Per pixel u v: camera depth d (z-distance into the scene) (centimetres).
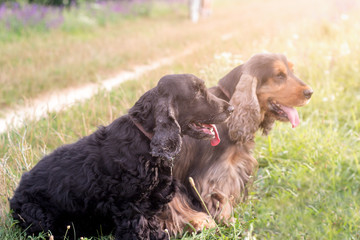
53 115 233
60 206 153
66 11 595
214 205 171
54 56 397
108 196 152
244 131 169
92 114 236
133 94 255
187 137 174
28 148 190
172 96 151
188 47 440
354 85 269
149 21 696
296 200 183
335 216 171
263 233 168
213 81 229
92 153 154
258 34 446
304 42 341
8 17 505
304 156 204
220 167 172
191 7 725
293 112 174
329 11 497
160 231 157
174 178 164
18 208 155
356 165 196
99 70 373
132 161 152
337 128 225
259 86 172
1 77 315
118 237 153
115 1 725
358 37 335
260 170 197
